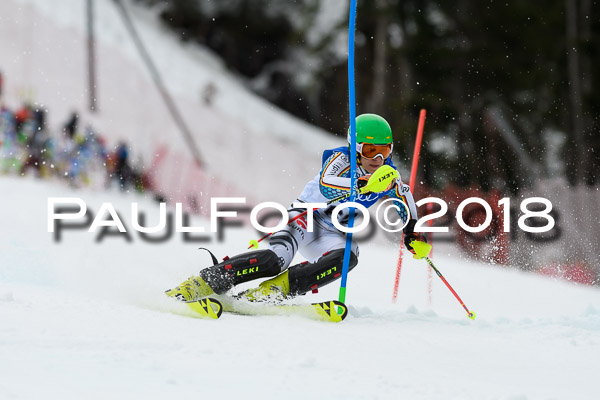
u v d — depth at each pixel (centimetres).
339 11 10100
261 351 1118
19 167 5769
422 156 8112
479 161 8119
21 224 2748
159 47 10750
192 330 1227
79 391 846
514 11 8731
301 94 11638
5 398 795
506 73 8562
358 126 1596
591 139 8369
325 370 1048
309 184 1684
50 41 9425
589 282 5388
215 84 10594
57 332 1102
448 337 1439
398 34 9394
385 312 1698
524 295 2645
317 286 1579
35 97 8144
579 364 1253
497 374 1148
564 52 8706
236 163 9038
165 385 902
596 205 6731
